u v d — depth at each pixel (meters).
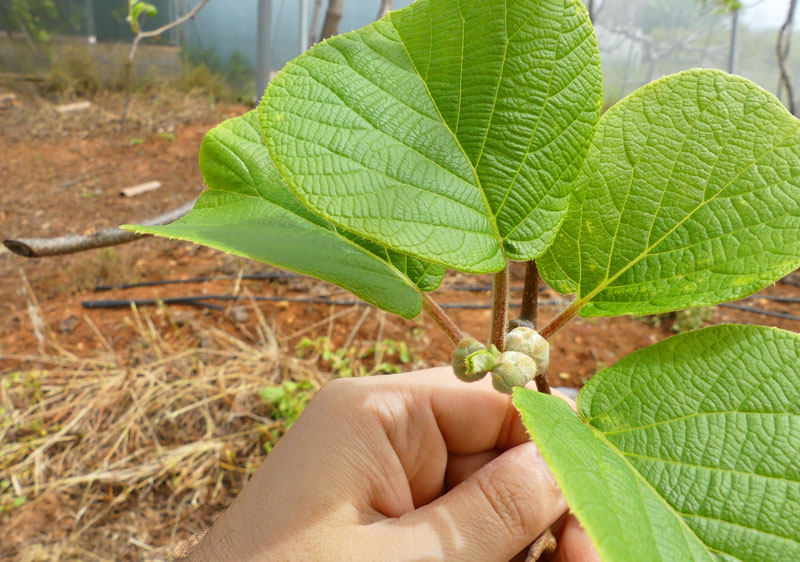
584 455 0.13
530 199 0.14
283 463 0.27
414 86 0.14
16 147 1.49
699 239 0.16
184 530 0.61
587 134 0.14
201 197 0.21
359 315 0.87
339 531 0.25
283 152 0.13
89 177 1.37
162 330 0.85
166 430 0.70
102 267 0.98
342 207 0.13
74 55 1.94
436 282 0.18
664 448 0.15
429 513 0.25
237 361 0.78
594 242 0.17
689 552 0.13
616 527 0.12
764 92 0.15
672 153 0.16
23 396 0.73
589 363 0.77
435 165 0.14
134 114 1.75
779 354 0.15
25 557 0.57
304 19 1.45
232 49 2.10
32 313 0.83
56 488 0.64
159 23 2.05
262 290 0.94
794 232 0.15
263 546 0.25
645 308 0.16
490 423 0.33
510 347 0.16
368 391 0.30
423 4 0.14
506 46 0.14
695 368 0.16
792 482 0.14
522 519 0.24
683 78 0.16
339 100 0.14
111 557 0.58
